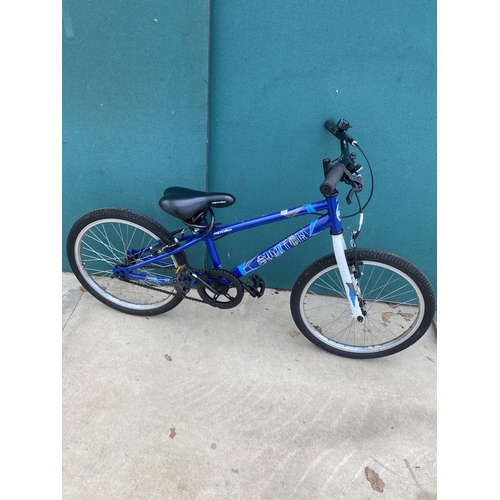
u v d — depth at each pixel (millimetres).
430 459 1558
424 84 1773
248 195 2131
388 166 1975
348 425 1678
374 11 1665
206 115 1926
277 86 1856
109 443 1563
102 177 2160
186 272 1863
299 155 1996
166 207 1645
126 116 1987
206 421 1665
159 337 2070
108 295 2191
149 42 1810
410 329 1884
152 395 1763
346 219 2150
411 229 2123
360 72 1783
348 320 2281
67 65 1904
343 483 1469
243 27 1760
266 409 1730
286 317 2262
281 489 1442
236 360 1965
